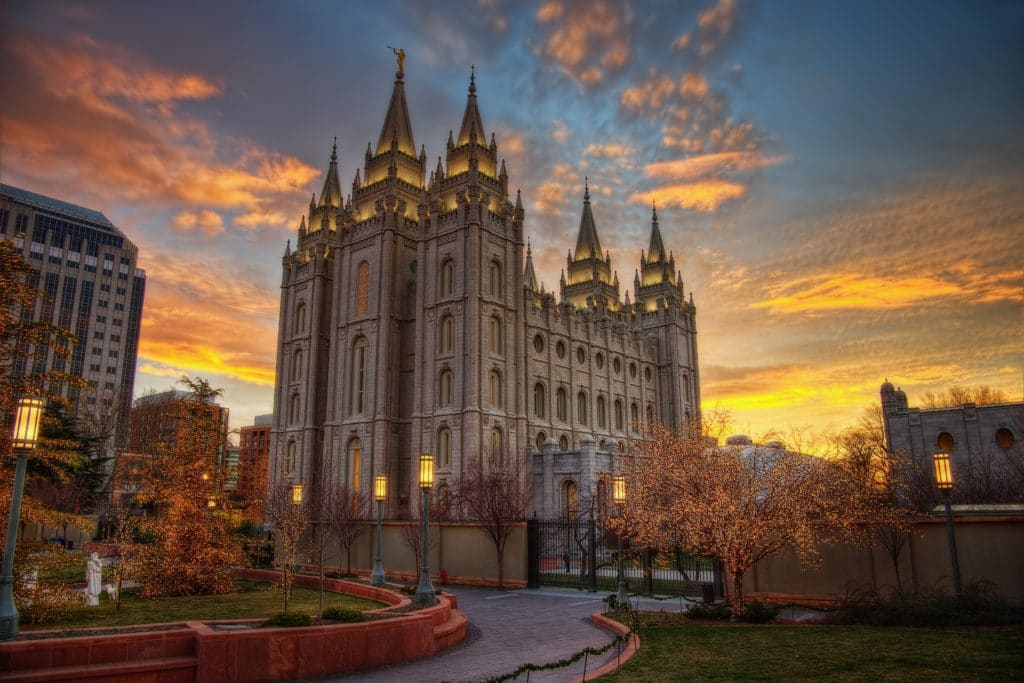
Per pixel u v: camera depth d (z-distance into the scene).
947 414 57.81
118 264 149.62
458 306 64.44
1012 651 13.55
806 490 21.39
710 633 17.95
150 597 25.78
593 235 105.50
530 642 18.98
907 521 21.67
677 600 27.02
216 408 38.81
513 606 27.00
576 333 81.00
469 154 72.81
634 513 24.41
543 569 42.19
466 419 61.22
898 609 18.25
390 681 14.23
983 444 56.16
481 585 34.56
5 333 19.30
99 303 145.62
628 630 19.14
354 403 70.00
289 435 76.75
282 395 78.94
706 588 24.41
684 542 23.80
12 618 13.23
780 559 24.39
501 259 68.19
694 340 102.56
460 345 63.38
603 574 38.44
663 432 25.61
